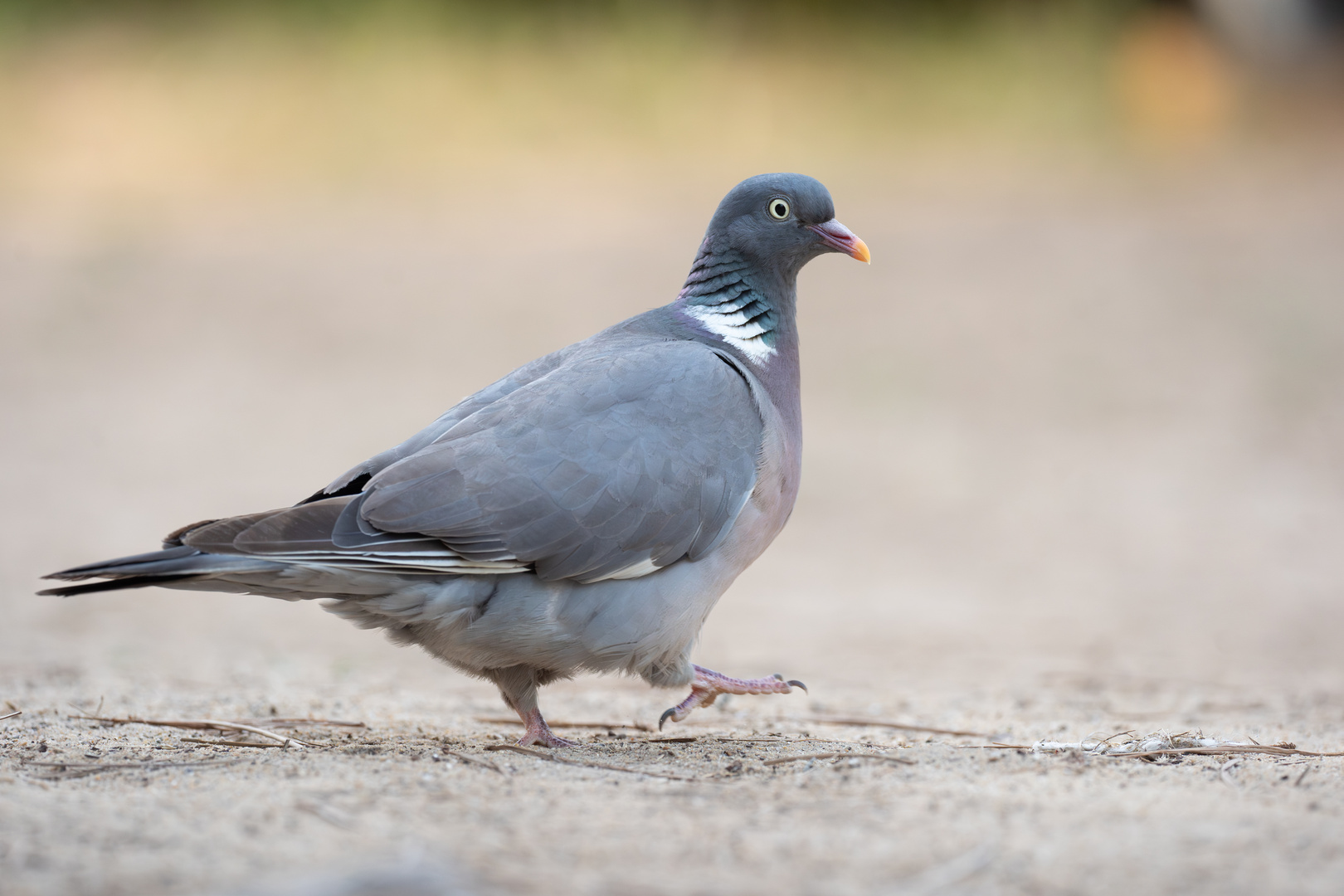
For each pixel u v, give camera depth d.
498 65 33.34
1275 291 23.05
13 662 9.34
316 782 5.26
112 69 32.34
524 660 6.34
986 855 4.38
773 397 7.06
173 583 5.87
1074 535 14.61
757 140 31.17
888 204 27.86
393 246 25.62
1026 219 26.92
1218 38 36.41
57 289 23.47
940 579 13.16
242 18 33.81
